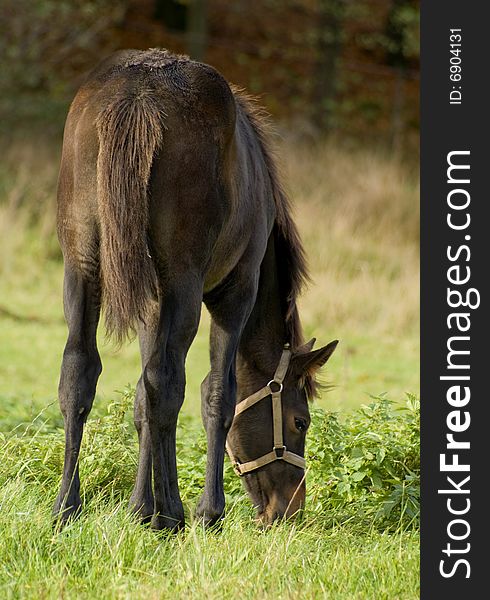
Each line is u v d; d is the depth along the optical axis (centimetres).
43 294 4675
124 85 1606
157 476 1612
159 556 1526
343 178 6125
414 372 3891
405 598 1484
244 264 1803
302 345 1981
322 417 2078
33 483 1850
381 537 1786
